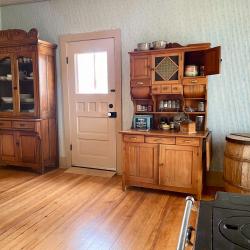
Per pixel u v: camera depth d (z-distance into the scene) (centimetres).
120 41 355
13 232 223
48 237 215
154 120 339
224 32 308
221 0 304
